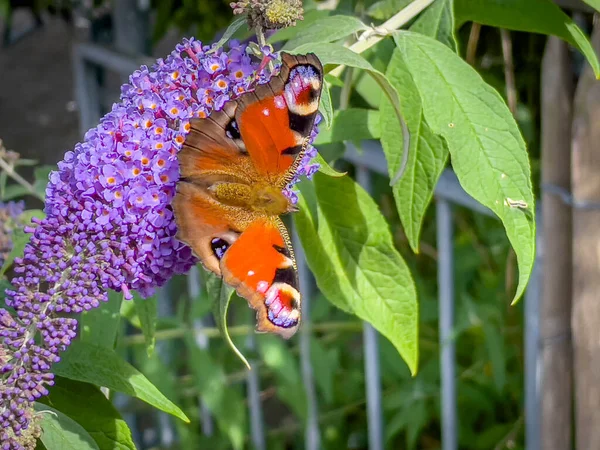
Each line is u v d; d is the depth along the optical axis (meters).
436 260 0.58
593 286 0.39
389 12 0.37
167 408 0.32
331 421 0.57
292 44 0.33
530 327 0.42
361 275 0.36
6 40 0.91
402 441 0.58
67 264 0.30
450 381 0.47
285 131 0.31
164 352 0.57
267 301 0.30
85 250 0.31
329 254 0.36
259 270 0.30
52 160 1.17
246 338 0.54
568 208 0.40
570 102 0.39
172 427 0.60
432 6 0.34
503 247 0.50
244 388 0.63
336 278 0.36
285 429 0.59
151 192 0.31
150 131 0.31
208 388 0.48
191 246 0.30
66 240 0.31
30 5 0.70
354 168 0.55
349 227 0.36
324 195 0.36
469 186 0.31
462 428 0.52
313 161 0.32
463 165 0.31
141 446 0.67
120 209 0.31
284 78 0.31
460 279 0.53
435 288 0.57
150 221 0.31
